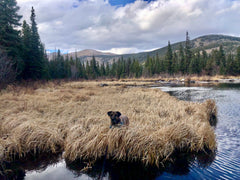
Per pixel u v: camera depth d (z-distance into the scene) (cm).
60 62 5909
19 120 631
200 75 5588
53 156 470
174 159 442
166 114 817
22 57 2559
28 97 1281
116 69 8531
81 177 373
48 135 515
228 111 969
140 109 912
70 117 726
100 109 910
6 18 2214
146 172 389
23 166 421
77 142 459
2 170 402
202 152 479
